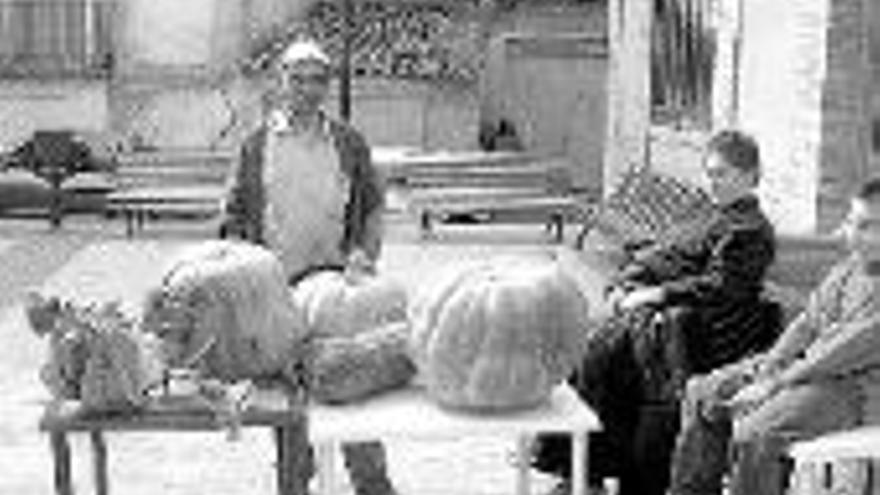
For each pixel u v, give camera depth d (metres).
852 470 5.45
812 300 5.36
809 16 8.53
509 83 18.05
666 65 12.01
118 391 4.44
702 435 5.57
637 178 11.55
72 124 16.92
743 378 5.56
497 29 18.00
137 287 11.74
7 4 16.86
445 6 18.03
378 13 17.91
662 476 6.18
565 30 18.09
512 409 4.57
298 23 17.77
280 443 4.77
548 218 15.08
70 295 11.32
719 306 6.18
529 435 5.04
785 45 8.91
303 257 6.04
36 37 17.02
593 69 18.05
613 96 13.93
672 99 11.84
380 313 4.87
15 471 6.97
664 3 12.05
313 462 5.43
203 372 4.69
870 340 5.00
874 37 8.30
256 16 17.70
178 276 4.71
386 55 17.36
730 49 9.96
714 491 5.59
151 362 4.58
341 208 6.08
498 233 14.92
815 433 5.09
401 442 7.55
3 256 13.26
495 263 4.75
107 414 4.46
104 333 4.48
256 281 4.70
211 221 15.60
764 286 6.68
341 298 4.86
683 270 6.45
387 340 4.69
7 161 15.70
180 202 14.64
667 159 11.83
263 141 6.08
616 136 13.80
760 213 6.26
